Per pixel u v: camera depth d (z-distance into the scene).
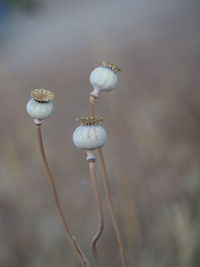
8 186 0.65
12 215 0.62
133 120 0.69
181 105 0.75
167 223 0.51
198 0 1.28
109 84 0.35
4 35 1.49
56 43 1.28
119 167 0.56
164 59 0.96
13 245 0.57
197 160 0.65
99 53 0.86
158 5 1.36
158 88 0.82
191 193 0.57
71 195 0.63
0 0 1.53
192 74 0.86
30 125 0.77
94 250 0.35
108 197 0.35
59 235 0.57
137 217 0.52
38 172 0.68
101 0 1.54
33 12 1.55
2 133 0.75
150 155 0.65
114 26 1.23
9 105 0.82
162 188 0.60
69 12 1.52
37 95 0.34
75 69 1.06
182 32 1.12
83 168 0.68
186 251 0.49
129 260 0.51
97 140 0.34
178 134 0.69
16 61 1.27
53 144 0.76
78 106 0.90
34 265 0.55
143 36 1.13
